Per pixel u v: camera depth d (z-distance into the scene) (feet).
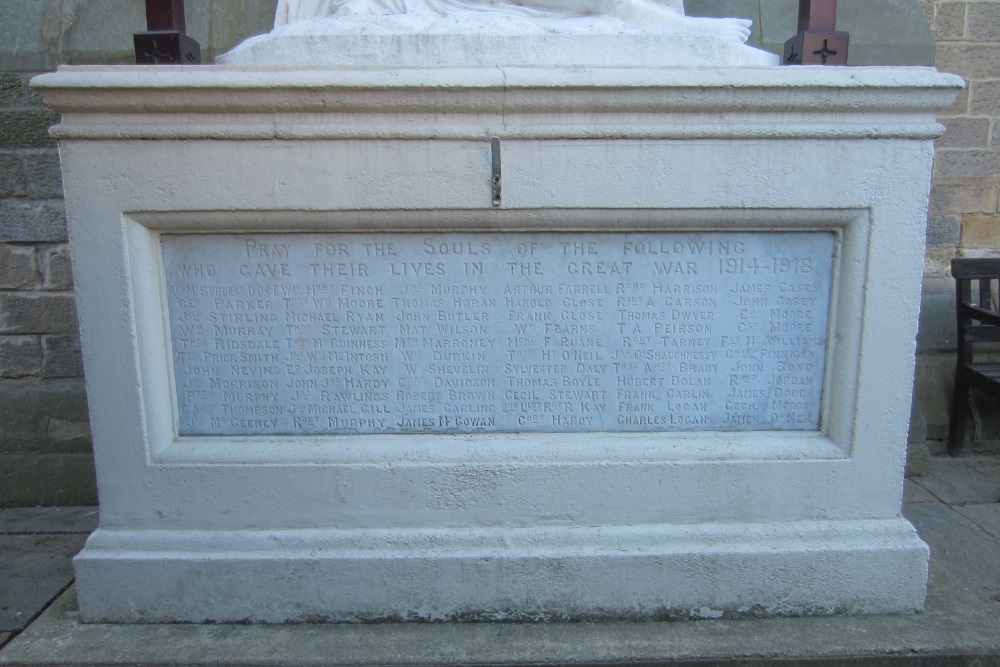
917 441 11.39
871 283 6.73
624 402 7.14
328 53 6.89
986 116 12.23
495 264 6.84
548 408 7.14
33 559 8.78
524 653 6.53
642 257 6.85
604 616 7.08
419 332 6.97
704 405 7.16
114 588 6.98
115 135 6.35
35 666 6.42
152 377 6.87
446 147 6.45
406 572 6.97
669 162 6.51
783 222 6.72
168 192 6.49
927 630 6.82
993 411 12.37
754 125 6.45
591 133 6.42
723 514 7.13
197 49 7.52
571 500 7.07
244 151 6.44
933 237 12.52
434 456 7.02
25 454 10.58
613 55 7.01
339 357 7.02
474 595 7.03
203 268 6.81
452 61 6.93
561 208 6.57
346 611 7.06
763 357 7.07
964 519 9.73
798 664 6.46
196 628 6.97
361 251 6.80
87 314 6.70
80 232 6.55
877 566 7.02
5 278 10.55
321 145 6.43
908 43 11.10
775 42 10.96
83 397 10.55
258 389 7.07
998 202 12.46
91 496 10.55
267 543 7.01
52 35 10.23
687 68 6.36
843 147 6.52
